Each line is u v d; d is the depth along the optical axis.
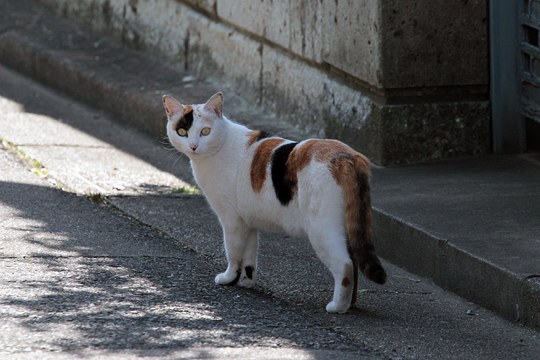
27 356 7.77
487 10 12.55
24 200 12.33
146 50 18.03
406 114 12.55
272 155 9.25
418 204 11.01
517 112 12.77
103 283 9.62
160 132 15.38
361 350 8.30
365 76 12.72
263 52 15.05
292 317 9.04
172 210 12.34
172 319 8.75
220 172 9.53
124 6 18.50
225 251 10.34
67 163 14.13
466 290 9.66
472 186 11.62
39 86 18.45
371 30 12.47
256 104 15.30
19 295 9.09
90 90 17.23
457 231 10.17
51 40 19.14
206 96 15.72
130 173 13.89
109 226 11.59
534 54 12.33
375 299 9.66
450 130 12.72
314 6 13.70
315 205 8.88
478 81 12.68
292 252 11.06
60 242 10.86
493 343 8.59
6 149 14.51
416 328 8.90
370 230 8.87
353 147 13.13
